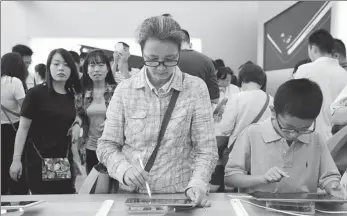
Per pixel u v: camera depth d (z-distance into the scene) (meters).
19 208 0.98
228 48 7.16
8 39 6.52
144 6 6.99
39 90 1.88
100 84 2.16
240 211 0.97
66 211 1.00
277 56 5.58
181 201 1.03
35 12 6.81
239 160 1.35
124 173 1.07
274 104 1.20
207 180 1.12
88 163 2.21
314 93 1.12
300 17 4.70
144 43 1.07
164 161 1.17
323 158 1.32
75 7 6.90
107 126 1.19
